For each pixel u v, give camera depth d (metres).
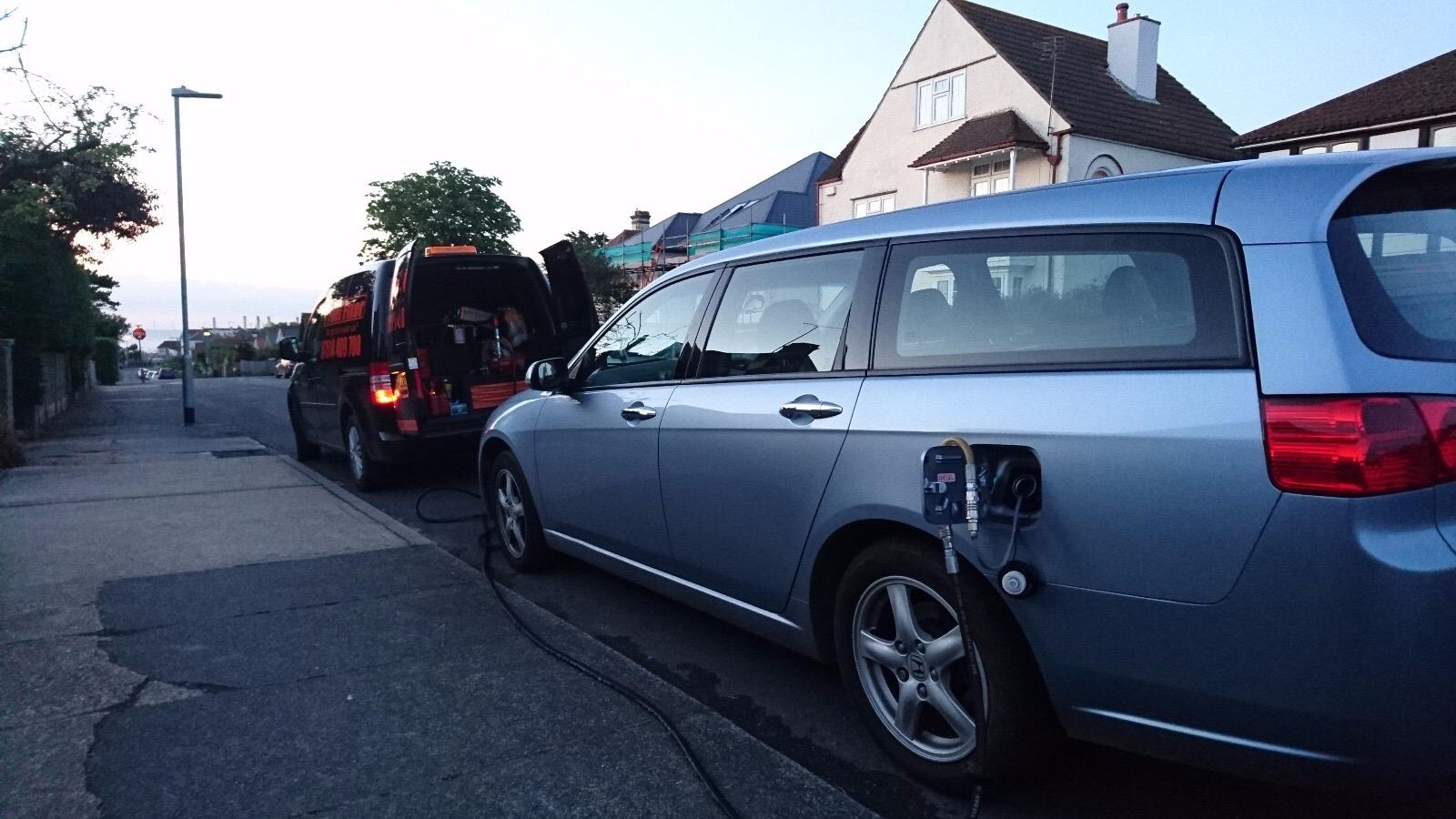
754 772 3.16
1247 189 2.45
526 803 2.98
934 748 3.05
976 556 2.72
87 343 27.05
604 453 4.57
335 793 3.04
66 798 3.00
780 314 3.66
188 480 9.38
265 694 3.83
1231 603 2.24
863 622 3.20
